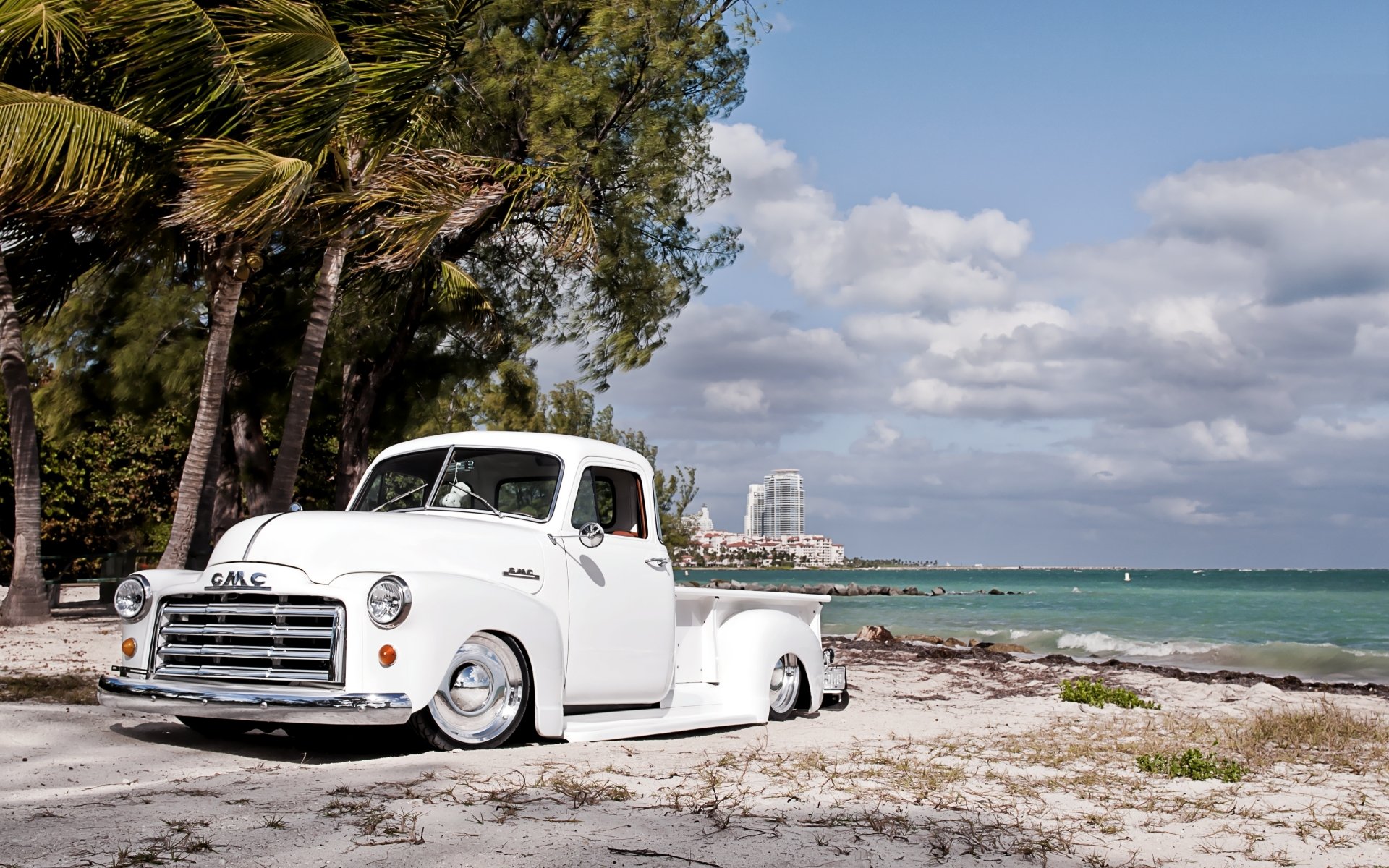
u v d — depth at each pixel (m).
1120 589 88.12
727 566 169.75
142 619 6.09
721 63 18.61
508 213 16.12
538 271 18.92
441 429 18.77
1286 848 4.35
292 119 10.84
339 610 5.59
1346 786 5.96
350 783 4.80
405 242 13.13
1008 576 188.50
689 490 38.72
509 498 7.02
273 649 5.70
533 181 14.91
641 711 7.33
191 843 3.67
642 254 18.14
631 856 3.71
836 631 29.34
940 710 9.73
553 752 5.92
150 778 5.18
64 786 4.89
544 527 6.81
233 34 10.38
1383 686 14.73
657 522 7.59
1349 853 4.32
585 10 17.88
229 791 4.59
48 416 17.88
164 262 14.14
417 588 5.64
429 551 6.11
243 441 18.95
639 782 5.05
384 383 18.69
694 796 4.78
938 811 4.71
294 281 17.73
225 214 10.48
